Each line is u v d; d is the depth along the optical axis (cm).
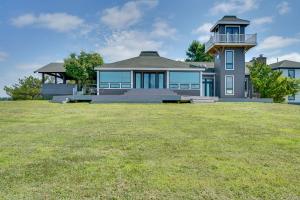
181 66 3484
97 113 1747
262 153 761
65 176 586
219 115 1648
